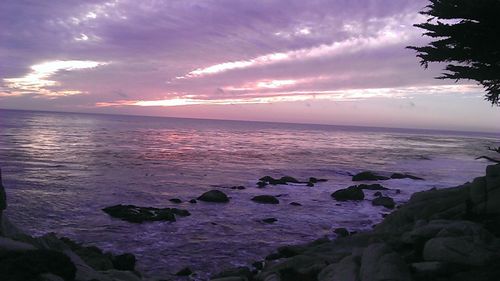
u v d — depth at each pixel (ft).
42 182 113.70
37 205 86.84
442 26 40.50
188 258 58.59
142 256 58.75
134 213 80.02
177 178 133.90
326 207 96.32
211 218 82.23
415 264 34.12
